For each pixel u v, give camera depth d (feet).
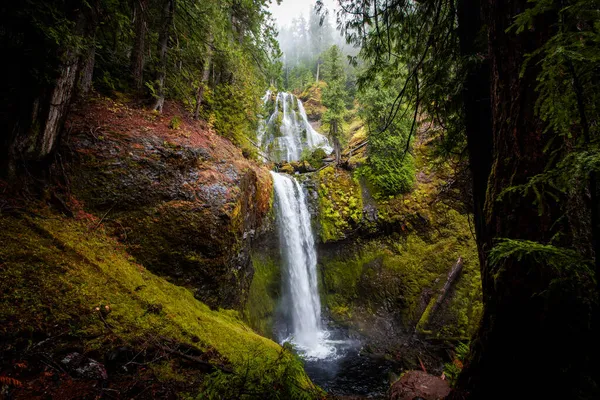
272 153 82.58
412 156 47.50
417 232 42.45
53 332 9.22
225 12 29.66
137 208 18.51
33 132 14.33
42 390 7.50
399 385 15.21
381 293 40.11
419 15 14.52
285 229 39.99
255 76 38.19
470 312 34.09
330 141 89.56
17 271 10.44
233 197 23.91
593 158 3.83
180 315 14.26
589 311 5.56
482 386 7.70
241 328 18.95
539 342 6.41
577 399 5.80
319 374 27.94
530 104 6.46
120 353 9.87
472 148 10.78
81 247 14.12
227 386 8.21
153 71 28.27
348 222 44.80
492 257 5.68
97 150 18.70
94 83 24.16
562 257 4.91
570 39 4.21
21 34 11.89
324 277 44.24
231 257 23.07
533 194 6.49
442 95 12.34
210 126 31.96
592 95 4.21
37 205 14.53
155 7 27.27
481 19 10.61
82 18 14.80
